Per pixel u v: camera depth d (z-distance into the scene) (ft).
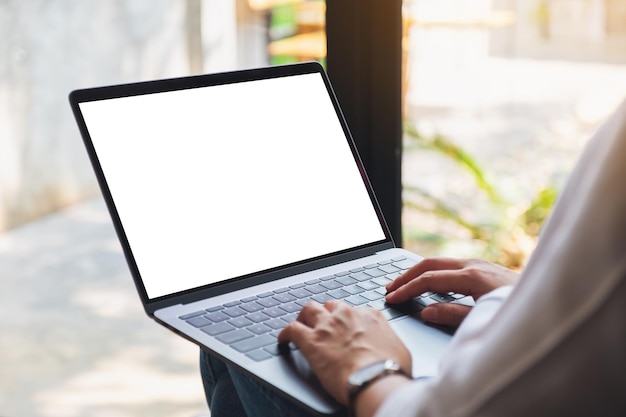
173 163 3.34
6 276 8.73
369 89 4.62
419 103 4.96
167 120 3.38
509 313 1.97
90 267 8.91
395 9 4.48
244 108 3.56
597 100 5.40
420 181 5.13
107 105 3.28
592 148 1.97
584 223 1.83
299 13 5.87
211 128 3.46
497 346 1.93
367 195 3.80
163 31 8.09
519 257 5.45
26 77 9.50
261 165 3.54
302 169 3.64
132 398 7.06
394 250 3.78
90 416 6.83
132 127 3.30
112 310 8.23
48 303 8.32
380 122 4.66
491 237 5.37
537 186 5.41
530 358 1.86
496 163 5.32
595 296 1.79
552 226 1.99
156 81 3.39
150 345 7.71
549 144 5.39
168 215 3.27
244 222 3.43
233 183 3.45
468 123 5.21
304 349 2.57
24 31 9.39
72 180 9.52
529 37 5.27
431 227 5.22
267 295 3.28
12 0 9.53
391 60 4.56
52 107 9.55
